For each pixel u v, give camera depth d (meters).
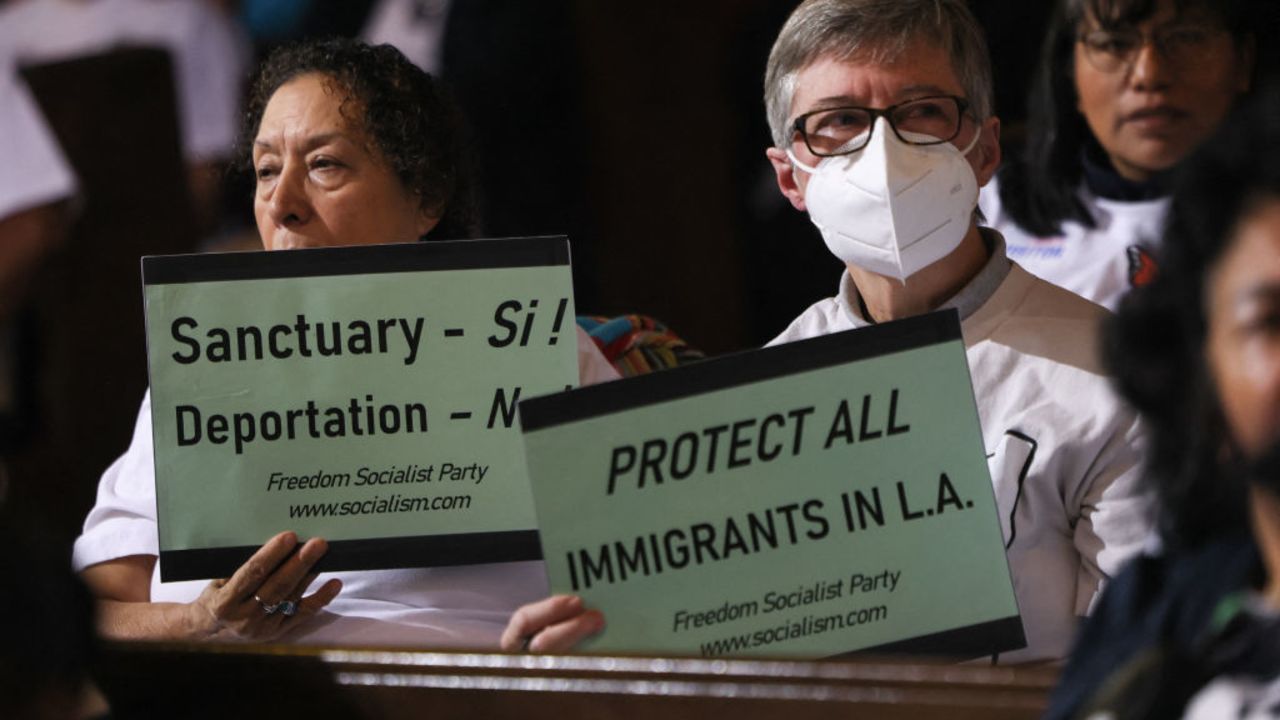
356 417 5.36
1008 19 8.86
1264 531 2.88
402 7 11.30
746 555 4.60
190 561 5.39
